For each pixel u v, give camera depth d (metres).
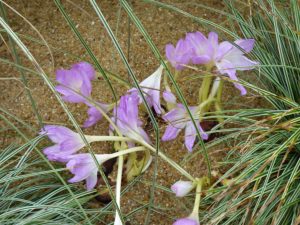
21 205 0.42
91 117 0.40
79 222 0.40
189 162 0.45
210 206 0.41
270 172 0.37
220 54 0.39
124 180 0.43
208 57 0.39
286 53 0.44
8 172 0.41
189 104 0.47
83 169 0.37
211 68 0.44
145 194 0.45
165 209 0.43
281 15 0.44
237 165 0.38
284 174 0.39
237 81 0.38
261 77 0.45
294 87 0.43
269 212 0.39
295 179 0.39
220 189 0.38
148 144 0.39
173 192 0.41
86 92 0.38
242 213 0.40
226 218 0.40
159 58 0.34
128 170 0.42
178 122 0.40
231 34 0.43
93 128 0.47
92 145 0.47
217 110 0.43
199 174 0.45
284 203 0.38
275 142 0.40
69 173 0.43
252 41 0.39
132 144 0.40
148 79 0.40
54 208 0.38
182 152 0.46
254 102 0.47
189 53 0.39
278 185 0.38
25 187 0.43
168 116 0.40
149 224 0.44
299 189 0.38
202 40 0.39
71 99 0.39
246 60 0.40
